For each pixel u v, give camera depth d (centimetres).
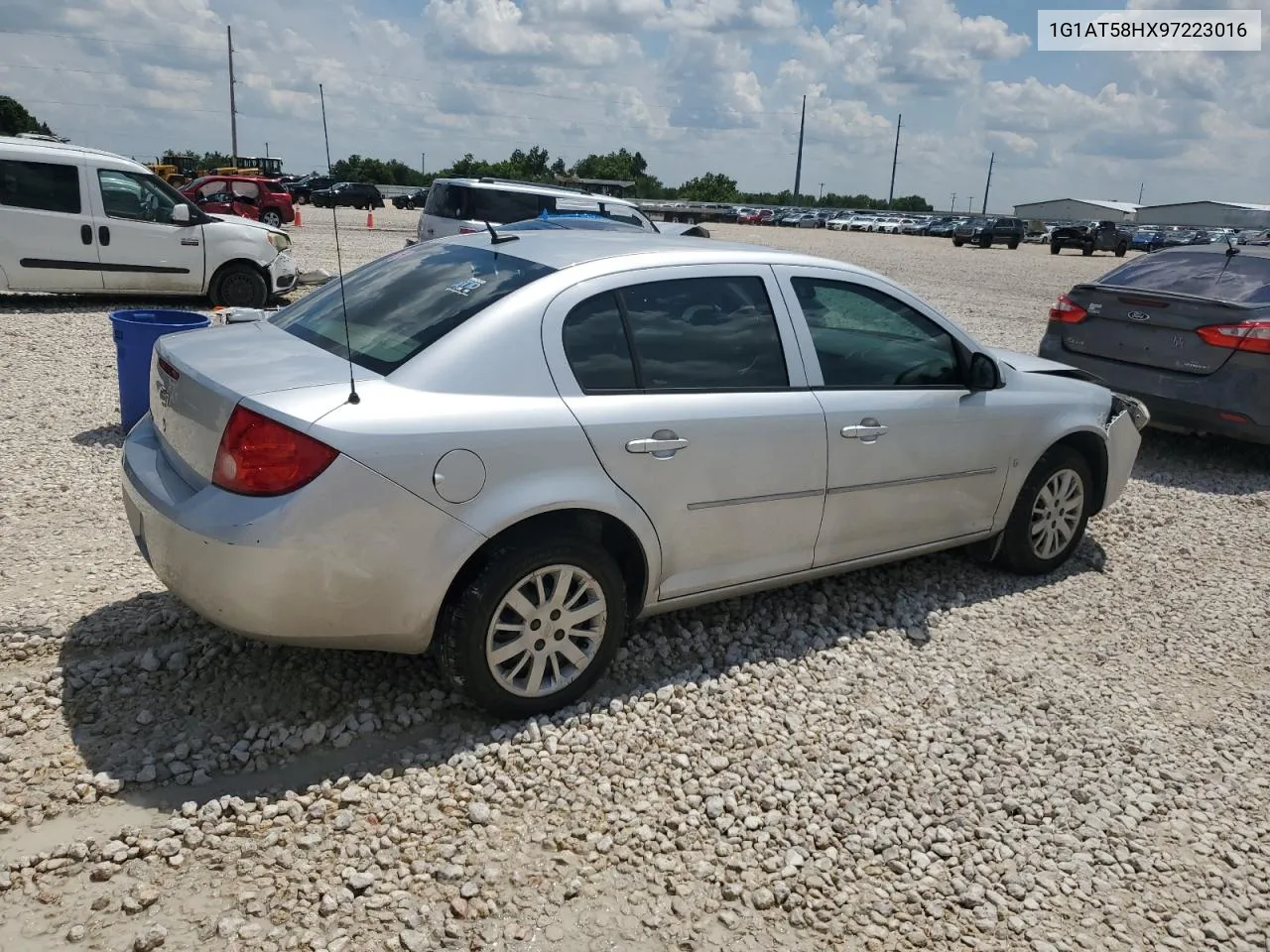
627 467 363
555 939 265
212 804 300
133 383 672
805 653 435
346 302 401
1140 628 494
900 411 446
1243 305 747
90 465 624
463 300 365
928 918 286
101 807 301
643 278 385
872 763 356
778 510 413
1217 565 588
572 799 322
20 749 326
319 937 257
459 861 290
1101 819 337
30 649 385
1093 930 287
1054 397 520
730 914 279
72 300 1322
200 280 1288
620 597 373
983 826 327
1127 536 629
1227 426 753
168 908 263
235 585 312
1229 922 295
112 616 415
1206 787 362
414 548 323
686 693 391
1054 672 438
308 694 370
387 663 396
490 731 354
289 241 1366
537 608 353
